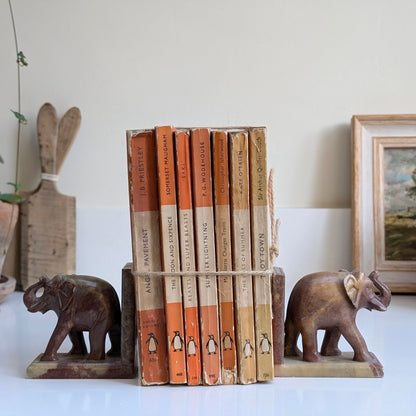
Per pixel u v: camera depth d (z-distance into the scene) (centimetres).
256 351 90
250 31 156
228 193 88
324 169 157
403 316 133
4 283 143
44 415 79
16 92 158
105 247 157
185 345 89
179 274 88
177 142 87
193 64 156
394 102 156
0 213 142
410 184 153
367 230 153
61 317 95
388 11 155
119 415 79
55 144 156
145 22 156
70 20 156
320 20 155
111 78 157
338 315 94
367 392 87
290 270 156
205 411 80
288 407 82
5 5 157
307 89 156
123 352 92
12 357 104
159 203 88
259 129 88
